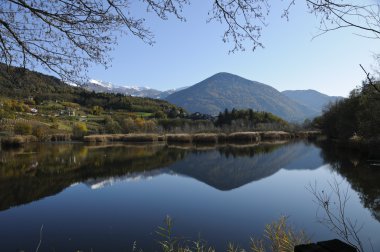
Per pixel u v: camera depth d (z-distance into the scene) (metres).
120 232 11.93
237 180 23.09
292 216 13.38
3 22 4.14
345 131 40.81
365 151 32.31
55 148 48.84
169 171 27.00
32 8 4.08
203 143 57.34
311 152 39.69
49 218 13.86
